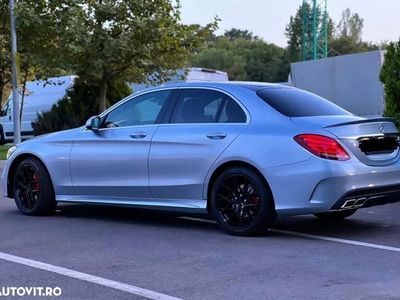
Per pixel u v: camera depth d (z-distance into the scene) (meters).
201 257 5.86
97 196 7.83
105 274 5.30
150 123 7.46
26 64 21.84
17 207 8.92
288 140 6.35
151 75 23.39
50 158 8.15
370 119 6.65
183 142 7.03
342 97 21.47
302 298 4.58
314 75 22.45
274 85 7.41
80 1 21.03
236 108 6.90
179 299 4.59
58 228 7.43
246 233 6.67
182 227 7.39
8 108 28.34
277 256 5.85
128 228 7.38
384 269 5.36
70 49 20.42
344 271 5.30
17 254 6.07
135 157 7.41
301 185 6.24
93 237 6.88
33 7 20.72
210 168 6.81
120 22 21.62
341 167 6.19
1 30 21.12
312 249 6.13
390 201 6.76
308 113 6.76
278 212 6.41
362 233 6.93
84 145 7.91
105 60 21.17
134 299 4.61
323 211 6.21
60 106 22.50
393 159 6.73
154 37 21.56
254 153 6.48
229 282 5.02
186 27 22.66
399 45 11.03
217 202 6.84
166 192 7.19
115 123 7.80
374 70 20.34
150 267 5.52
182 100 7.32
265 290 4.79
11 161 8.53
